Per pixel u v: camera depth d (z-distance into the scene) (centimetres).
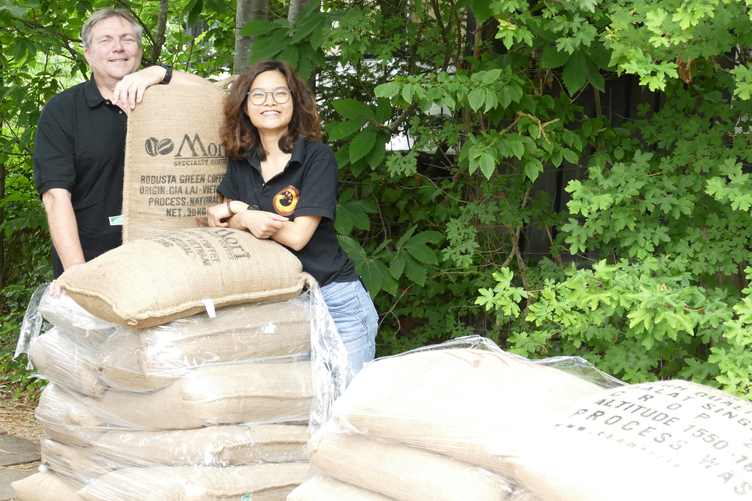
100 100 253
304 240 224
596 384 166
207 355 201
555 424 132
